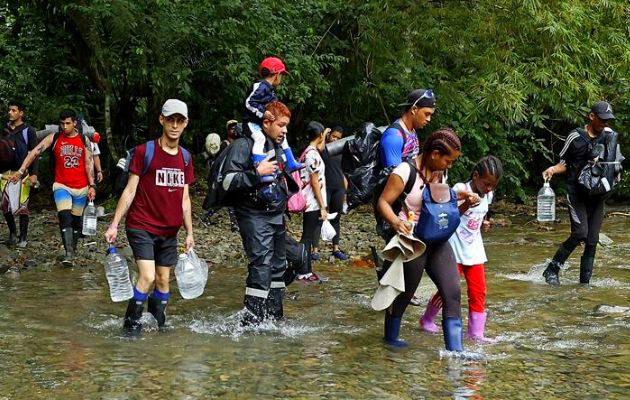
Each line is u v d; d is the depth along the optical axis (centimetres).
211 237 1365
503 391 572
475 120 1831
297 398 552
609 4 1628
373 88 1878
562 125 2266
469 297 730
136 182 727
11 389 565
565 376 610
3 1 1728
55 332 730
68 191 1118
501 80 1617
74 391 561
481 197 711
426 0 1672
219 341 706
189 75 1714
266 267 753
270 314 777
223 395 556
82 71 1775
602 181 959
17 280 986
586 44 1641
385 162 729
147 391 562
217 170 741
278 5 1731
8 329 739
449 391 571
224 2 1599
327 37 1850
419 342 713
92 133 1274
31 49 1795
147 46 1638
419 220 651
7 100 1850
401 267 657
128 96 1825
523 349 690
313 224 1020
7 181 1174
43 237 1313
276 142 752
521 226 1658
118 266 744
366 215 1736
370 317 812
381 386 580
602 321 796
